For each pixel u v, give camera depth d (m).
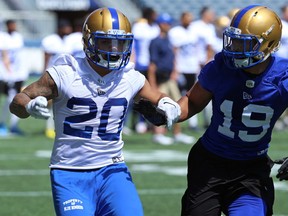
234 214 14.90
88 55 14.67
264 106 14.78
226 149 15.25
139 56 41.88
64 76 14.64
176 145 38.75
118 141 15.16
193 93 15.37
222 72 14.85
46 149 37.00
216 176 15.25
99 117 14.82
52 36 40.12
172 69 38.16
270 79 14.68
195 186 15.31
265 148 15.44
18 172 30.16
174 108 14.99
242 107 14.84
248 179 15.20
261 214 14.80
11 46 41.72
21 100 14.30
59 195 14.60
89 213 14.38
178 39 43.28
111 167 14.99
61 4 82.88
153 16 42.06
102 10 14.73
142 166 31.69
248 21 14.36
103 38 14.47
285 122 46.91
